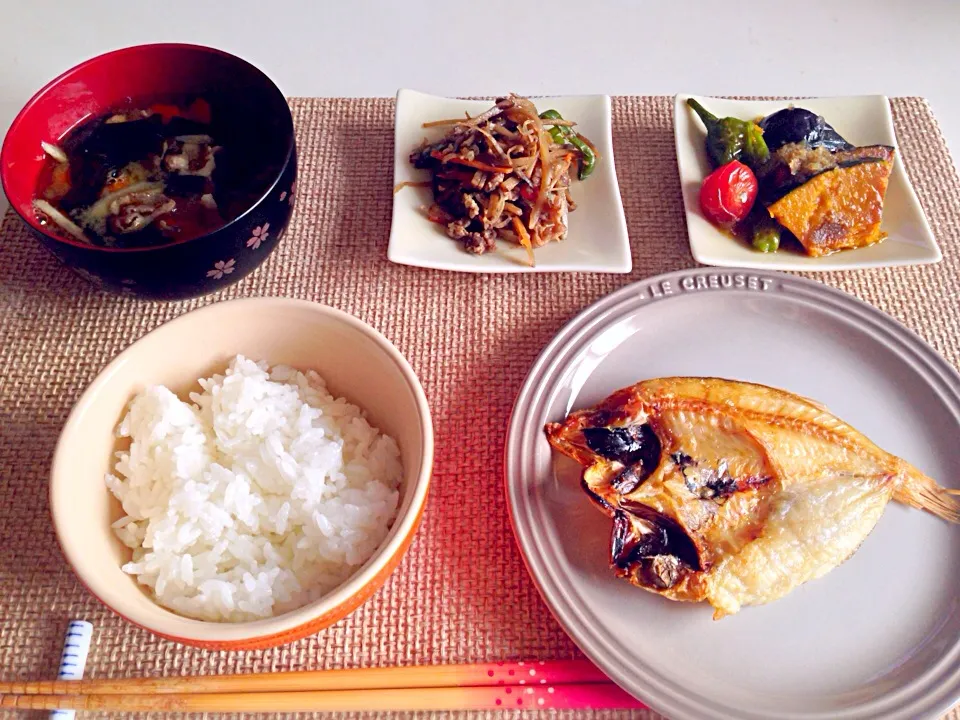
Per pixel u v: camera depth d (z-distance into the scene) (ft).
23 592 1.05
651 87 1.65
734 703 0.95
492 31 1.75
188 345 1.04
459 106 1.43
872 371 1.20
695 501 1.03
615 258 1.28
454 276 1.32
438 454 1.16
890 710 0.94
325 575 0.98
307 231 1.36
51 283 1.30
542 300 1.30
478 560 1.09
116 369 0.99
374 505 0.99
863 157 1.33
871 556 1.06
